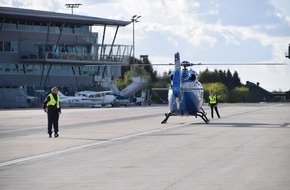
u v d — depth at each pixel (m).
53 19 116.62
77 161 21.62
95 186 16.02
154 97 139.62
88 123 48.00
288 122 46.62
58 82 122.31
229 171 18.25
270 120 50.12
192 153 23.50
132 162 20.94
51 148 26.73
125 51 127.44
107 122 49.50
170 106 46.38
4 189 15.94
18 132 38.16
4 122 51.03
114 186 15.94
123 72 162.12
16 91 109.31
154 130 38.16
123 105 116.06
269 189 15.02
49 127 33.56
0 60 114.81
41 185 16.42
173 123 46.62
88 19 120.75
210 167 19.23
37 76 119.56
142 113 71.38
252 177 16.98
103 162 21.14
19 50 116.94
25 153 24.72
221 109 85.38
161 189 15.30
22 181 17.20
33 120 54.88
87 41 125.00
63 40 121.88
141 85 129.38
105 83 125.06
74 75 124.56
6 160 22.38
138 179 17.03
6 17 112.50
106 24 124.44
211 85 180.88
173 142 28.72
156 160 21.39
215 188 15.27
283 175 17.33
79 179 17.30
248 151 23.98
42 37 119.31
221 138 30.81
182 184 15.99
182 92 45.62
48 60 116.50
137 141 29.70
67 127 42.69
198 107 46.22
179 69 46.19
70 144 28.62
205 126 42.00
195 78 45.94
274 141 28.69
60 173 18.61
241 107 97.75
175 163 20.44
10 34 116.00
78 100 108.38
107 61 124.88
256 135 32.75
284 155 22.48
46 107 33.56
